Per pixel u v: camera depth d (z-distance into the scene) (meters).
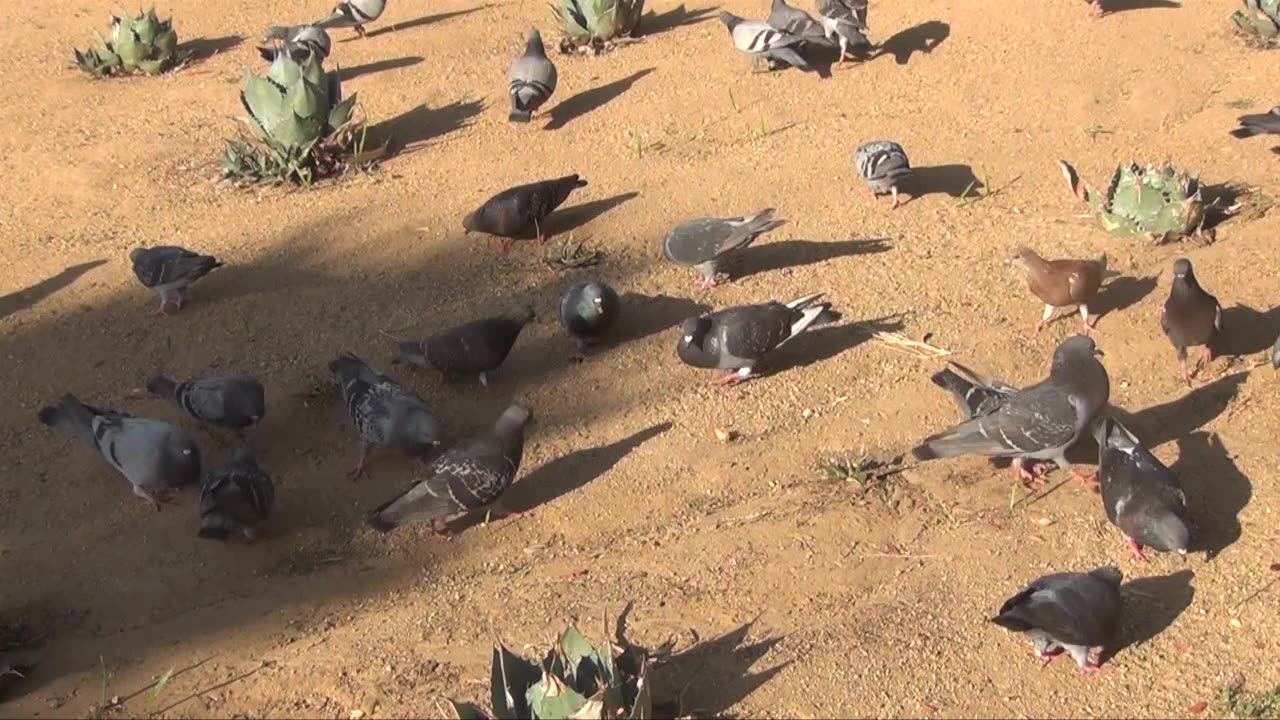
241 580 4.84
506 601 4.77
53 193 5.98
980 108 6.07
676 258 5.45
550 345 5.38
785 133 6.04
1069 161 5.82
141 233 5.80
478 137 6.12
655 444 5.09
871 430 5.09
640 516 4.93
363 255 5.67
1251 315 5.27
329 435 5.15
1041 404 4.82
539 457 5.08
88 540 4.93
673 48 6.51
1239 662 4.58
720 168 5.91
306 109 5.93
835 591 4.73
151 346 5.41
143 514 4.98
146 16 6.68
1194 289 5.04
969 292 5.42
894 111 6.09
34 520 4.98
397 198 5.88
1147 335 5.25
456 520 4.94
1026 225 5.62
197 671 4.66
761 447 5.06
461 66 6.52
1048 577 4.57
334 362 5.15
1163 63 6.16
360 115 6.27
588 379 5.27
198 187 5.98
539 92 6.05
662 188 5.85
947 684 4.57
